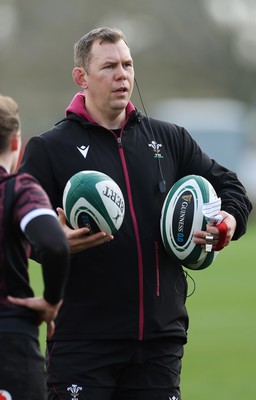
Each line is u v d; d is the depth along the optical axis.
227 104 157.62
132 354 17.86
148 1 188.75
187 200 18.27
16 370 14.61
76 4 186.62
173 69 190.25
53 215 14.53
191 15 190.12
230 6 189.88
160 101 187.50
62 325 17.92
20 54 184.50
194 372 30.75
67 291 17.97
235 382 29.11
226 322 40.91
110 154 18.55
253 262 66.25
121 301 17.86
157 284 18.08
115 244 17.94
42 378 14.88
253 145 150.00
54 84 183.88
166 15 189.50
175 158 19.22
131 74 18.70
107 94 18.47
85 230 17.27
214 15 191.12
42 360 14.95
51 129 18.81
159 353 18.03
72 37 185.62
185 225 18.14
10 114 15.22
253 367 31.47
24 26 186.50
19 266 14.98
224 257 69.94
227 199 19.16
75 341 17.83
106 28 18.78
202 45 190.00
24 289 15.05
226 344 35.72
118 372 17.94
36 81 183.75
